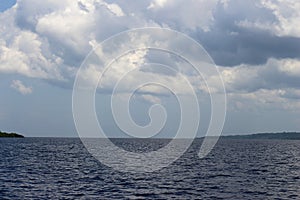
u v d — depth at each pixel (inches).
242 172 2375.7
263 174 2282.2
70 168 2482.8
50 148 5300.2
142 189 1676.9
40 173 2191.2
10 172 2215.8
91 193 1571.1
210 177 2101.4
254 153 4640.8
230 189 1699.1
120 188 1695.4
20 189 1633.9
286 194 1595.7
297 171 2481.5
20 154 3846.0
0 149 4822.8
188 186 1768.0
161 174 2214.6
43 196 1496.1
